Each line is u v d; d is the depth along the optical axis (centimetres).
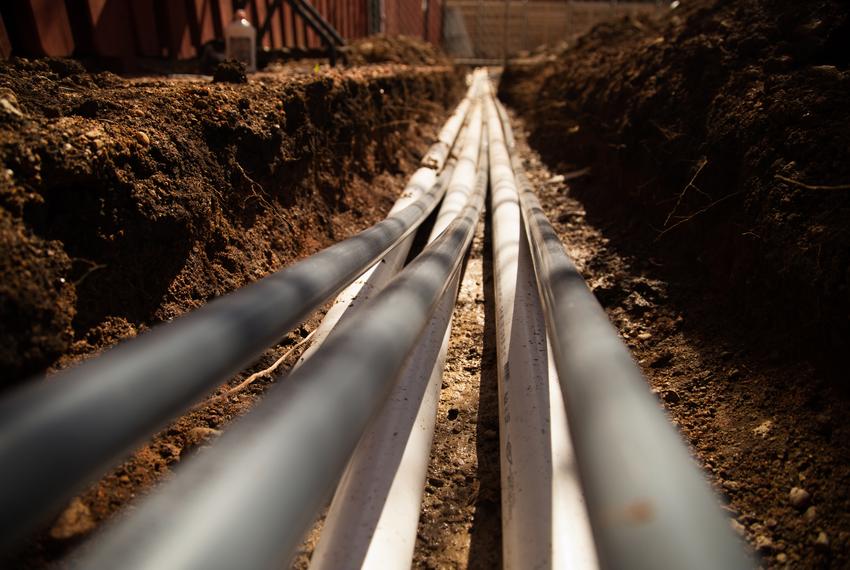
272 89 290
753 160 228
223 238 222
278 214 272
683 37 373
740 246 219
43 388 76
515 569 129
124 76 338
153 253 179
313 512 83
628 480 73
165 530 70
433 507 167
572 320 121
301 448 82
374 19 1145
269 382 195
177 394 91
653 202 310
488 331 262
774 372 181
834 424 154
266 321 118
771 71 265
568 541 127
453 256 191
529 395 174
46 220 142
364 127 415
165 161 191
